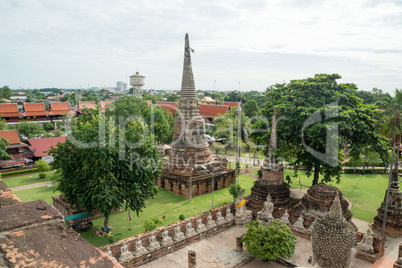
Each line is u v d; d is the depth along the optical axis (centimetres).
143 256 2767
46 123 10575
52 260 440
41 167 5691
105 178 3191
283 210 3669
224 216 3703
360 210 4134
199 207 4328
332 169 3988
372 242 2897
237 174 5900
